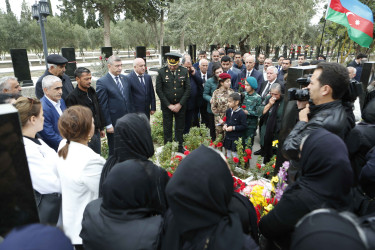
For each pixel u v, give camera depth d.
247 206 1.29
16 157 1.13
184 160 1.04
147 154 1.60
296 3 10.64
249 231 1.26
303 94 1.86
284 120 2.69
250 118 4.18
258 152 4.64
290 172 1.99
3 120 1.07
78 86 3.57
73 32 23.86
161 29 29.89
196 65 6.86
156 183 1.36
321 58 8.01
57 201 1.90
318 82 1.60
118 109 4.19
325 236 0.72
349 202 1.20
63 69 4.22
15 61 8.52
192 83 5.25
